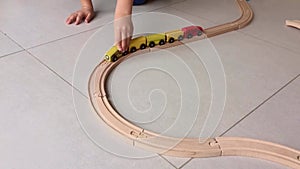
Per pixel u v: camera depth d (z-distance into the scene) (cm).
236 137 55
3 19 95
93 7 104
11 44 82
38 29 90
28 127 56
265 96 66
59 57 77
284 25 96
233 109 62
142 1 106
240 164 51
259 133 56
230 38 88
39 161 50
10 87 66
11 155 51
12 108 60
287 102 64
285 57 80
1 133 54
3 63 73
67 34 88
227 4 109
